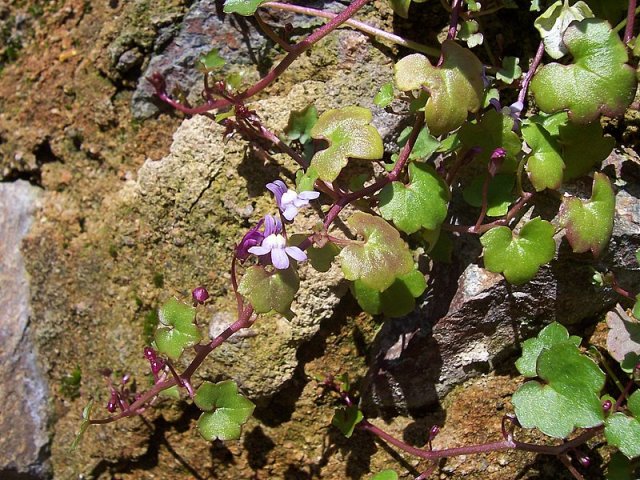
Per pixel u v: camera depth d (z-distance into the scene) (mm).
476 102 164
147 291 199
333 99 193
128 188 205
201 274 194
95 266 207
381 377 188
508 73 188
